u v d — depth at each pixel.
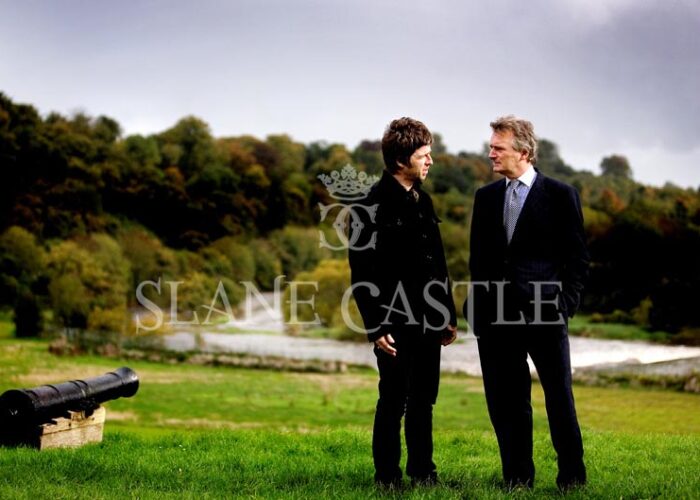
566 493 5.01
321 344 60.06
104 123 116.19
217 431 9.27
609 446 8.03
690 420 30.94
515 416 5.41
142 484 5.66
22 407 8.58
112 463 6.57
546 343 5.23
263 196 100.75
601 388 41.78
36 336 63.50
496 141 5.37
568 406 5.22
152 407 37.25
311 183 104.06
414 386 5.37
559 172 112.12
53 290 65.44
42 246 84.88
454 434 9.18
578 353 56.31
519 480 5.42
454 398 38.88
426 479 5.41
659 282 72.44
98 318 64.31
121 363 53.22
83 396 9.16
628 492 5.09
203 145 111.50
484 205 5.49
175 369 51.84
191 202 99.19
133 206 100.69
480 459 7.16
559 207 5.30
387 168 5.38
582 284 5.29
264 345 58.72
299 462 6.86
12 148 94.56
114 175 101.75
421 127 5.32
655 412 33.25
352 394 43.25
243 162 106.88
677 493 5.01
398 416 5.32
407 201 5.30
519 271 5.30
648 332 65.56
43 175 96.25
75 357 54.28
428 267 5.31
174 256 83.00
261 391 43.59
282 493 5.22
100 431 9.34
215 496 5.14
